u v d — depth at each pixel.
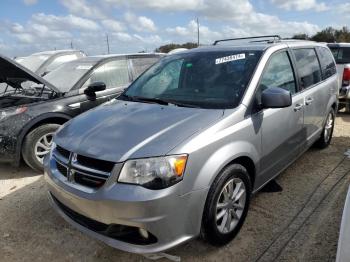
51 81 5.66
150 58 6.74
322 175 4.54
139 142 2.68
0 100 5.20
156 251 2.55
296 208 3.69
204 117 2.99
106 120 3.20
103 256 3.02
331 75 5.34
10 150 4.62
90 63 5.86
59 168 3.02
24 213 3.80
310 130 4.54
